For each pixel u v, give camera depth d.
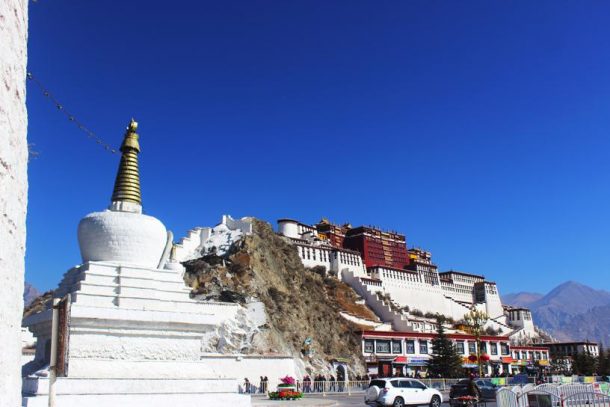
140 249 32.09
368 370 79.25
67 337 13.32
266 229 97.06
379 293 125.06
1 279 8.41
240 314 63.22
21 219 9.68
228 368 55.41
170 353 29.36
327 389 60.25
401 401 35.94
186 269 72.31
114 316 27.89
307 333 76.06
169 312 29.34
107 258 31.64
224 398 28.52
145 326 28.84
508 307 183.38
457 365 79.12
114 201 34.38
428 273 155.62
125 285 30.34
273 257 89.19
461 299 173.00
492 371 98.06
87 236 31.92
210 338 58.31
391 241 164.25
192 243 84.06
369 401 36.75
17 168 9.27
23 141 9.71
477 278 183.88
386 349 90.25
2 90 8.39
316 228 155.75
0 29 8.32
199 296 67.25
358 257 135.38
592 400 28.34
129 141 35.28
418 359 89.06
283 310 74.81
